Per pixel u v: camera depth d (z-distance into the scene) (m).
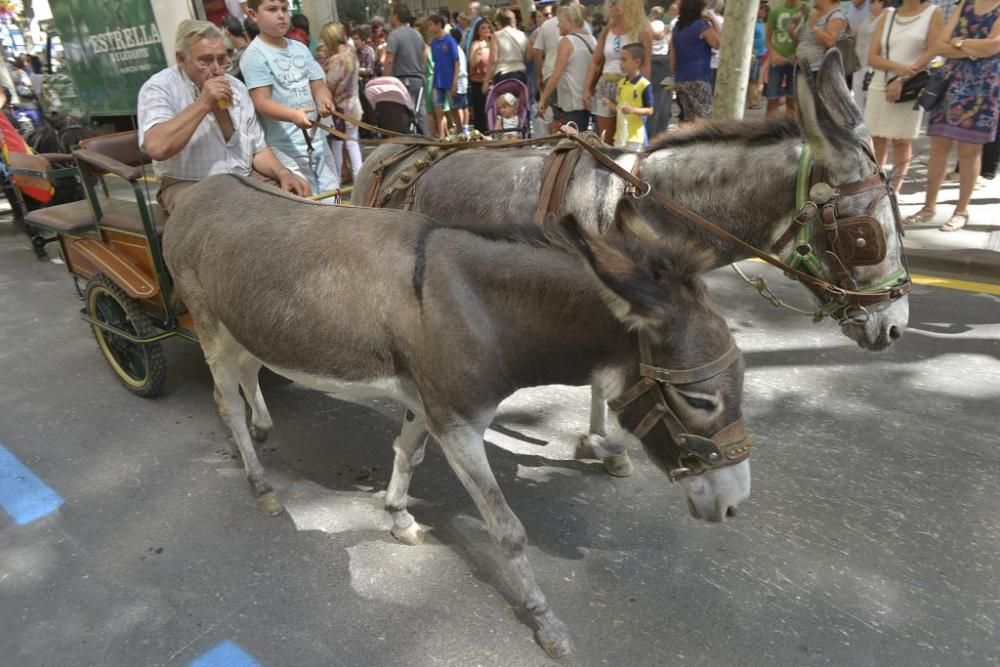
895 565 2.76
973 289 5.38
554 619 2.42
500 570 2.83
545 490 3.31
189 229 2.94
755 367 4.39
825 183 2.41
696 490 2.03
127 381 4.33
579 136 2.86
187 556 2.95
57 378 4.62
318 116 4.18
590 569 2.80
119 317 4.16
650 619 2.55
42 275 6.73
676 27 7.75
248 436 3.20
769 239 2.63
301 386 4.42
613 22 7.24
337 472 3.54
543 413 4.03
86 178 3.95
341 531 3.09
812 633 2.46
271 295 2.51
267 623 2.59
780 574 2.73
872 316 2.56
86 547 3.02
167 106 3.55
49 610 2.68
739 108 6.62
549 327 2.13
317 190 5.07
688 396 1.91
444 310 2.16
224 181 3.09
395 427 3.95
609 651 2.42
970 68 5.80
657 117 8.45
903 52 6.30
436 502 3.29
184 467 3.60
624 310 1.90
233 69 5.52
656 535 2.99
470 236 2.27
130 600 2.71
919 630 2.45
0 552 3.01
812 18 8.09
